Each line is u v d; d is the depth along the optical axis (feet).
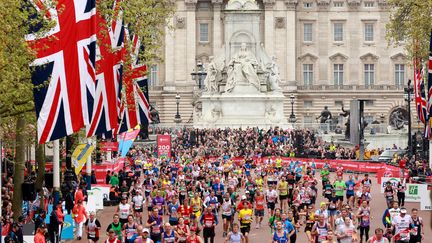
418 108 289.74
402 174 284.41
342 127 574.97
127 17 197.36
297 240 206.49
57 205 192.54
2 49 143.84
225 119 518.78
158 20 232.12
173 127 560.61
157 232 184.85
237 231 174.81
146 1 226.17
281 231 174.70
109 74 176.14
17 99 159.84
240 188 300.40
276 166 329.11
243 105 519.19
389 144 521.24
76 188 224.94
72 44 147.13
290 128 511.81
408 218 173.17
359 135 391.45
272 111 519.19
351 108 389.19
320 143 458.09
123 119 213.25
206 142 446.60
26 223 174.50
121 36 183.62
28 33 146.41
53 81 145.38
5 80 146.10
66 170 225.97
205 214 191.01
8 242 159.02
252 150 412.98
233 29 541.75
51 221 185.88
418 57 291.17
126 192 250.57
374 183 330.95
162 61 231.91
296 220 212.23
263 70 524.52
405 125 644.69
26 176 233.35
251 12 541.34
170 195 229.25
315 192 242.17
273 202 226.99
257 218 224.94
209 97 520.42
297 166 315.17
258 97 516.73
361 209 194.90
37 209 192.54
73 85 146.61
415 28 287.28
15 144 201.77
